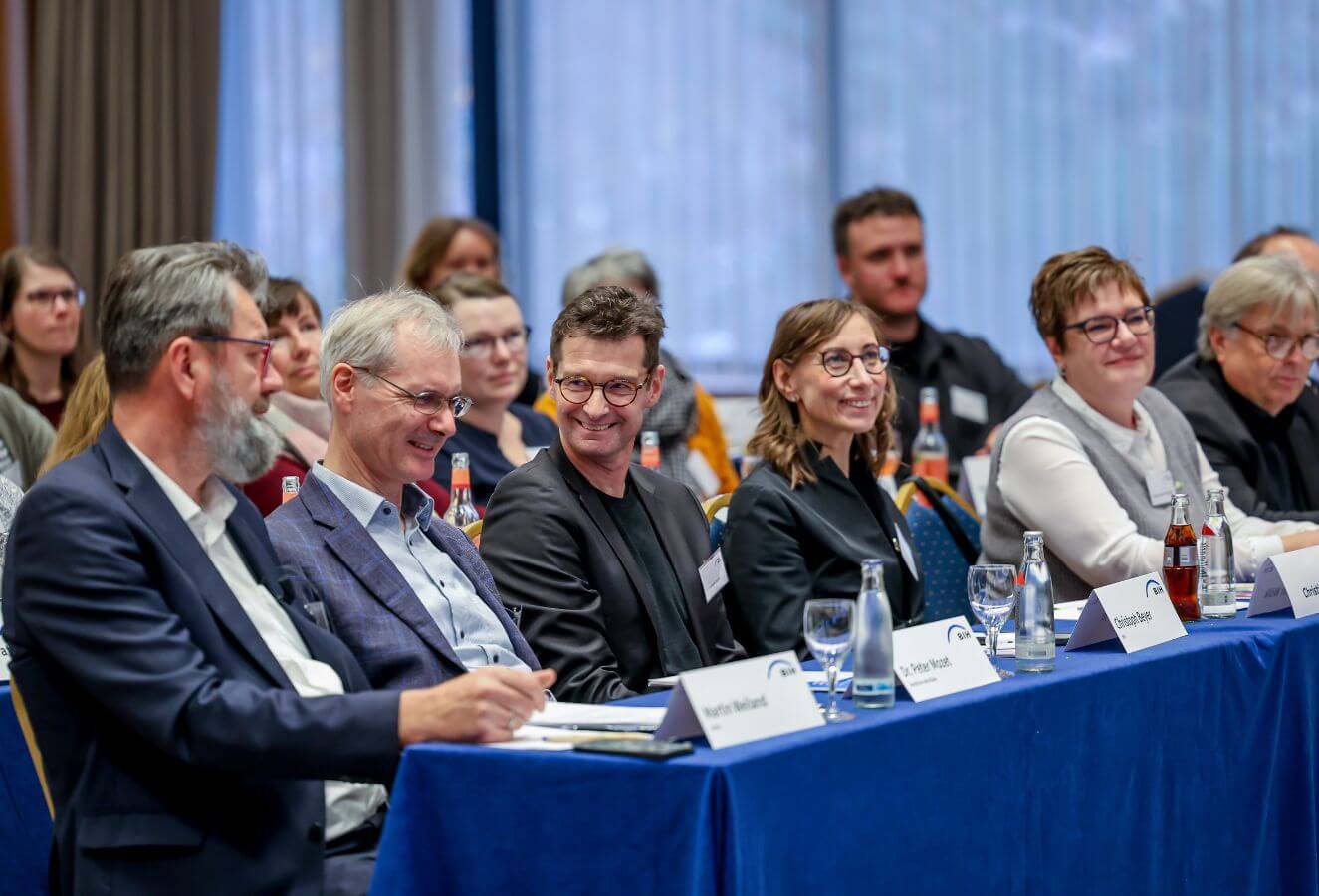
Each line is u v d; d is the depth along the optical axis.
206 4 10.56
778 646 5.02
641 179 11.66
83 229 10.24
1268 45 11.59
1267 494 6.73
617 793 2.90
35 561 3.18
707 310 11.77
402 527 4.18
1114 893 3.88
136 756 3.23
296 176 10.99
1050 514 5.69
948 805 3.37
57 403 7.80
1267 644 4.52
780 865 2.95
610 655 4.54
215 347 3.37
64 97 10.23
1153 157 11.67
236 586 3.62
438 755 3.05
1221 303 6.77
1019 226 11.80
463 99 11.45
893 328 8.80
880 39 11.84
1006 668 3.97
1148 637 4.30
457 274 7.32
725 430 11.14
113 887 3.18
